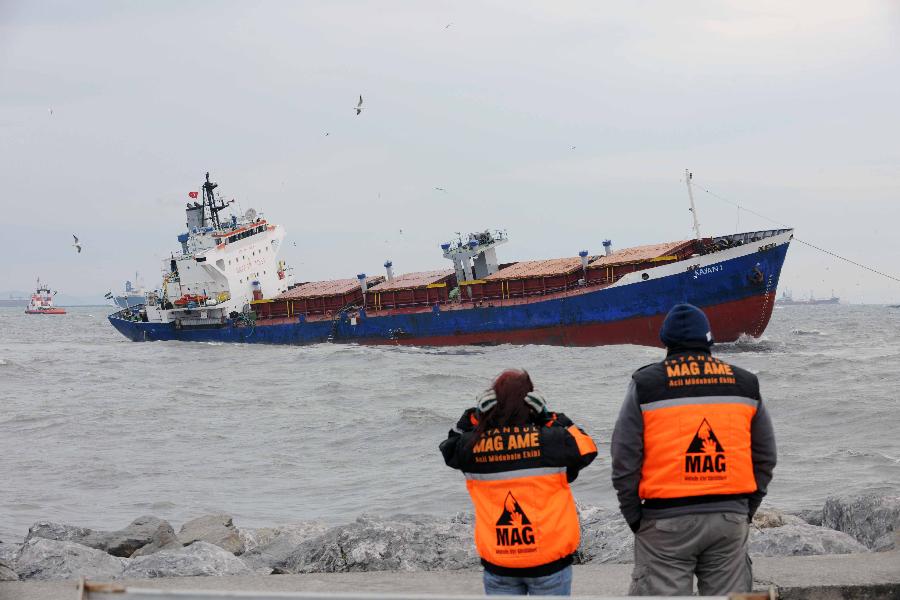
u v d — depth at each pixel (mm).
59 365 57750
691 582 4598
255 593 3682
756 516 9273
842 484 17438
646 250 54406
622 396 34031
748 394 4508
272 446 24984
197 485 19797
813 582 5867
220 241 69812
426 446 23766
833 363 43656
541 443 4363
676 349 4641
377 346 61688
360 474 20578
